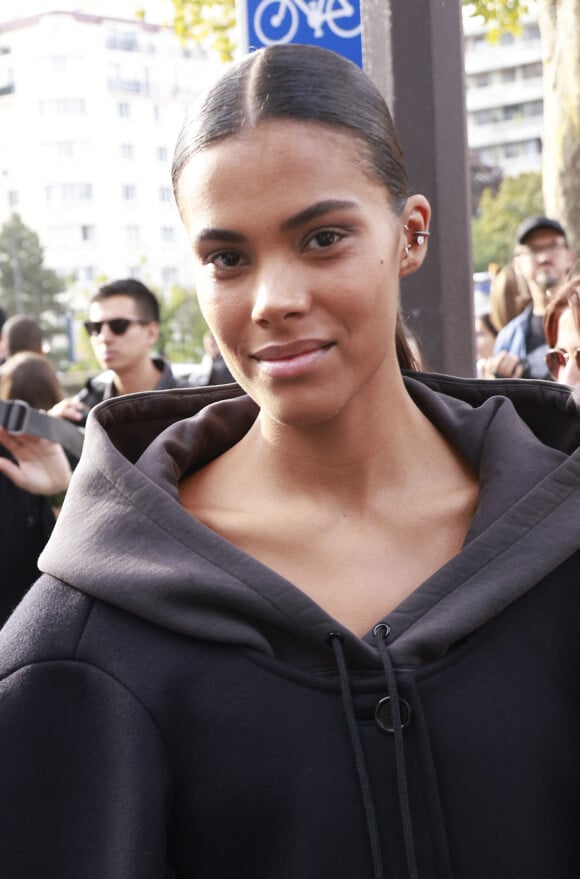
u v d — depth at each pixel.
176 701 1.20
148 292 5.20
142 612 1.22
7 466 3.07
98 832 1.21
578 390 1.45
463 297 2.82
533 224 4.70
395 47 2.76
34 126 101.00
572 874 1.21
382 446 1.31
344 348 1.18
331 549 1.29
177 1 13.53
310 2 2.81
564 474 1.30
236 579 1.22
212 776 1.18
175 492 1.34
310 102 1.16
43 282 78.44
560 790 1.20
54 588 1.29
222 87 1.19
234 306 1.18
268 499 1.33
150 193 102.50
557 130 6.31
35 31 101.00
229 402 1.48
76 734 1.23
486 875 1.17
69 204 100.62
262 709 1.18
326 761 1.17
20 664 1.25
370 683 1.19
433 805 1.16
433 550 1.30
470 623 1.20
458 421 1.40
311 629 1.20
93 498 1.33
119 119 101.56
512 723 1.19
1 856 1.23
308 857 1.16
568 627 1.25
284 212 1.14
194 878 1.22
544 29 6.36
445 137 2.77
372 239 1.18
